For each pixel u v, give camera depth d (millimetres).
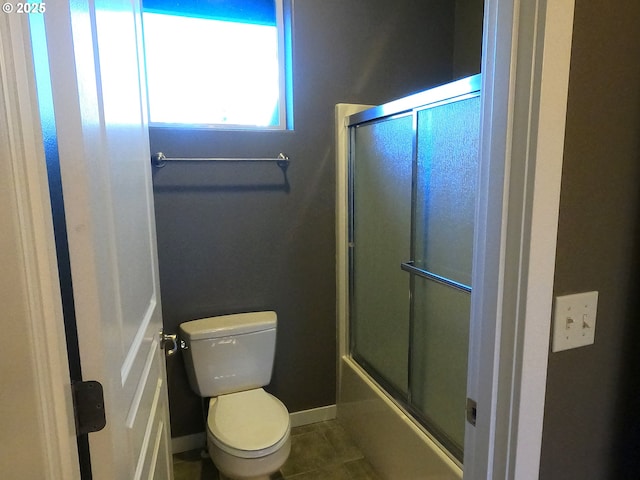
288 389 2461
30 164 545
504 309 802
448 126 1675
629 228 860
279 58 2303
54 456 604
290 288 2371
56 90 596
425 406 1891
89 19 688
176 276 2160
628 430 948
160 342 1397
